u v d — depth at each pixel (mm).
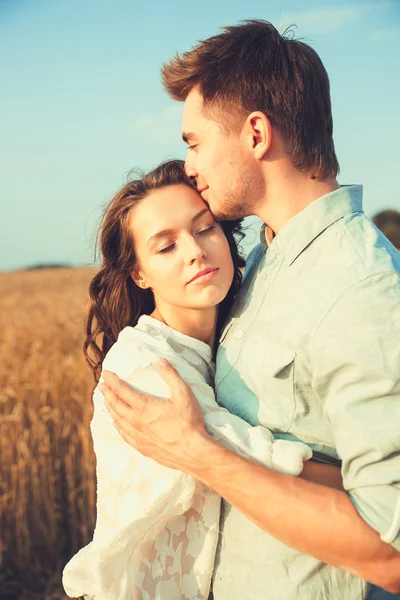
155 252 1954
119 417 1766
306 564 1716
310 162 1928
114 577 1802
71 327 10141
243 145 1928
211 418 1739
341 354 1623
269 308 1853
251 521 1757
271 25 2012
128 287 2186
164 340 1911
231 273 1985
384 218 15539
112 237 2098
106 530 1878
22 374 7137
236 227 2250
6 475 5699
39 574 5336
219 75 1923
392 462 1545
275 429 1784
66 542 5758
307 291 1765
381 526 1499
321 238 1826
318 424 1754
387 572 1528
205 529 1819
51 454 6004
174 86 2025
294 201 1940
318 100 1955
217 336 2160
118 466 1853
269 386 1774
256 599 1741
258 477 1596
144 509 1771
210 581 1852
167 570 1830
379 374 1573
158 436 1706
